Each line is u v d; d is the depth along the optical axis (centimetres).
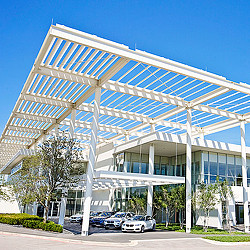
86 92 1975
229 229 1950
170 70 1606
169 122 2770
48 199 1648
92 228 2184
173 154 3027
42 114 2423
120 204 2975
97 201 3381
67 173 1738
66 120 2623
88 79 1744
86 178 1722
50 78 1756
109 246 1202
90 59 1499
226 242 1416
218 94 1936
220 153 2789
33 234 1378
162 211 2672
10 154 4078
